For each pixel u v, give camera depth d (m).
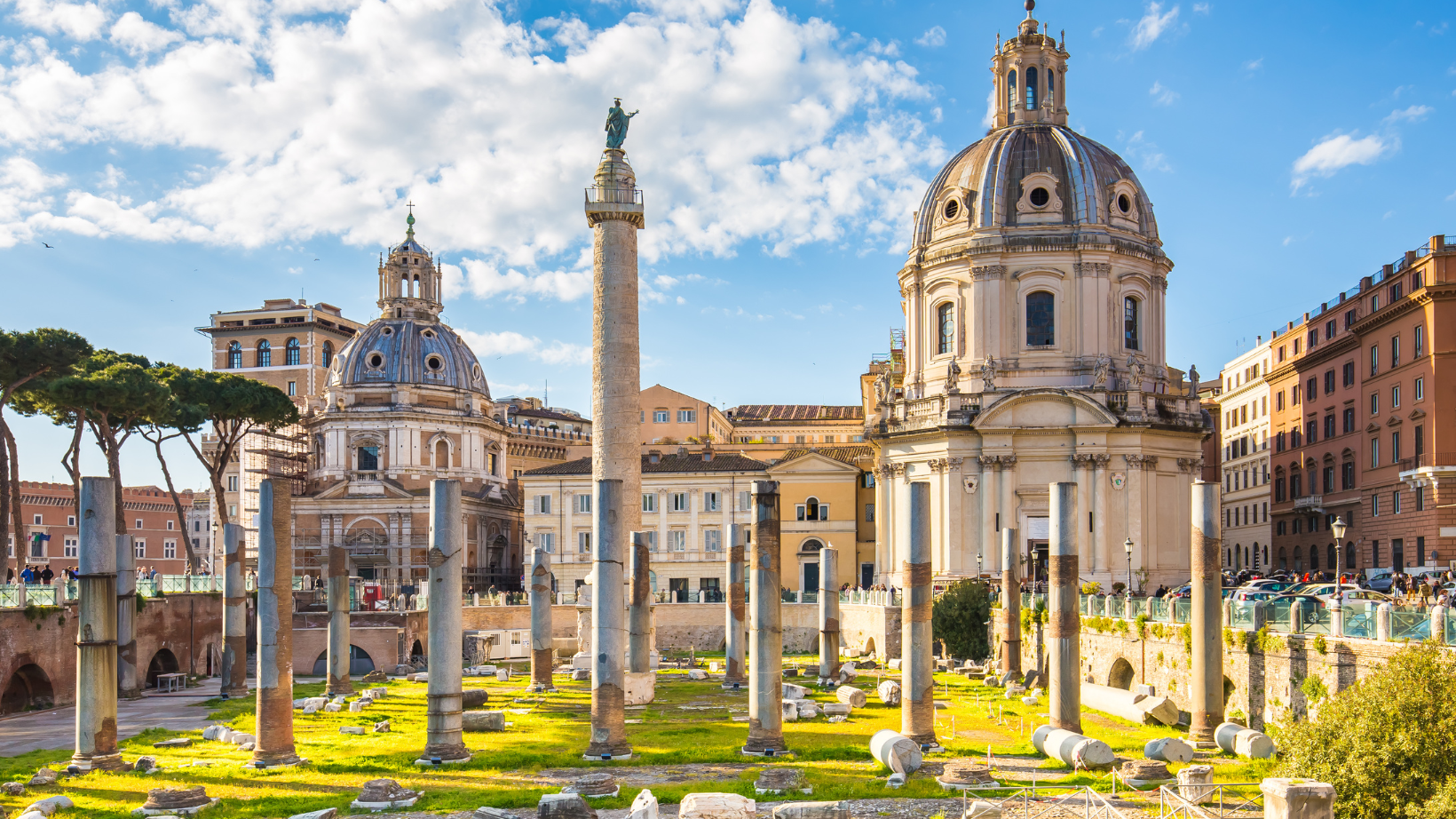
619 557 41.00
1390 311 78.50
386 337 132.25
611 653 40.53
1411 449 76.31
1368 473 82.88
